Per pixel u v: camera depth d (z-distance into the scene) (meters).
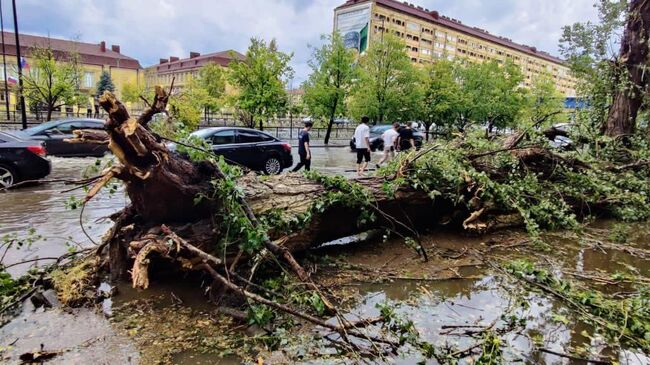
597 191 6.72
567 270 4.45
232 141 10.70
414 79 28.05
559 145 7.76
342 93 25.66
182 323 3.14
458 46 83.00
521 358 2.76
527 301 3.65
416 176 5.23
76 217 6.16
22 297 3.39
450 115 30.11
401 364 2.65
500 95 32.53
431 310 3.48
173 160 3.49
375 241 5.41
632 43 9.41
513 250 5.18
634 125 9.55
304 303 3.37
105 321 3.14
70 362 2.61
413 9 76.88
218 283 3.49
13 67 28.05
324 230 4.64
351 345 2.80
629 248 5.23
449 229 5.98
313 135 30.27
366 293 3.81
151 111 3.26
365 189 4.85
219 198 3.60
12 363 2.58
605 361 2.72
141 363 2.62
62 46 57.75
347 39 71.12
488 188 5.43
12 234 5.20
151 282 3.78
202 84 35.12
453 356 2.70
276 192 4.32
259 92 23.23
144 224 3.75
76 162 11.64
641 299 3.40
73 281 3.56
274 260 3.67
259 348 2.83
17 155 7.99
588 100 10.72
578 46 11.37
